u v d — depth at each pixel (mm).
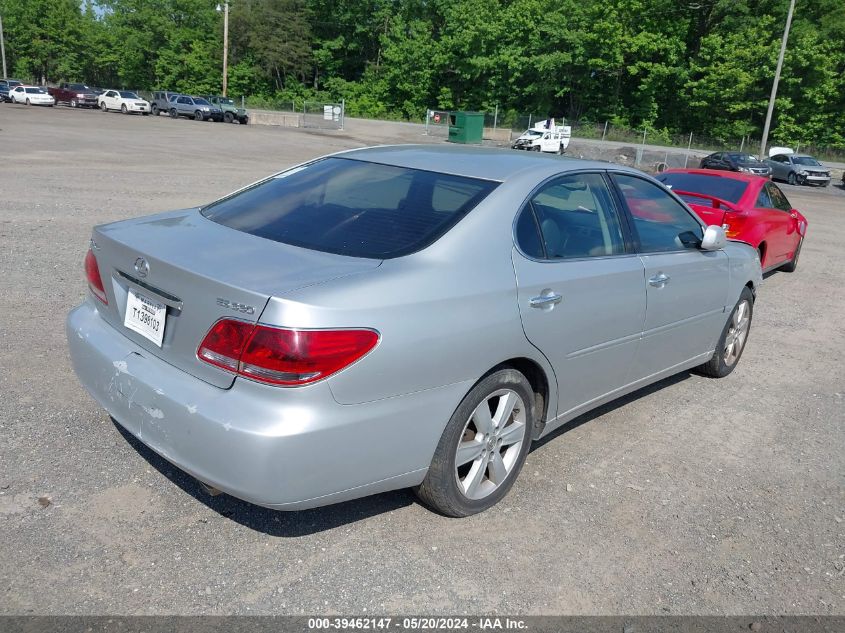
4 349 4895
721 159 35906
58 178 14484
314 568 2936
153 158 20906
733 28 55906
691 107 56531
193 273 2752
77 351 3312
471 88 65125
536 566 3080
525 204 3486
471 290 3061
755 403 5266
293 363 2547
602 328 3850
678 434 4594
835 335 7418
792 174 35531
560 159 4031
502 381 3295
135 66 80125
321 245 3109
